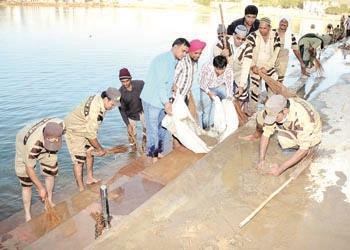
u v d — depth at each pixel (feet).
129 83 19.69
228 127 16.97
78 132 14.39
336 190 12.51
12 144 29.25
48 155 13.19
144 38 93.76
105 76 53.88
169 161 15.52
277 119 11.98
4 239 11.69
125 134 29.53
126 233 10.34
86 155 15.28
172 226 10.67
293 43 27.71
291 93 18.80
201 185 12.75
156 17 152.35
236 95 18.57
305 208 11.52
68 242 10.99
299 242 10.09
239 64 18.39
